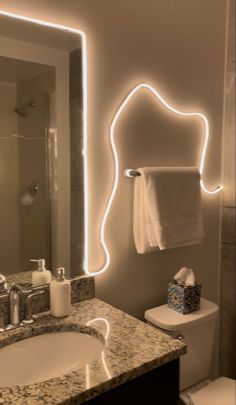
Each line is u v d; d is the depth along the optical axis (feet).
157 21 5.40
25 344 3.97
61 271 4.39
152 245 5.16
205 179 6.36
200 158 6.21
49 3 4.37
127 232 5.31
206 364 5.60
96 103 4.84
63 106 4.58
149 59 5.35
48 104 4.47
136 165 5.33
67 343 4.13
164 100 5.59
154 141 5.51
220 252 6.75
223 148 6.58
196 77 6.01
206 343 5.49
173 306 5.45
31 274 4.48
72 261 4.79
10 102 4.21
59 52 4.50
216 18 6.20
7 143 4.21
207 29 6.08
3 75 4.15
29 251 4.46
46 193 4.53
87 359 3.93
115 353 3.50
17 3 4.16
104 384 3.06
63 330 4.17
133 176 5.17
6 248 4.30
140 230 5.21
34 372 3.89
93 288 4.92
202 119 6.16
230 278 6.64
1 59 4.12
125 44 5.07
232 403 4.85
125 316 4.35
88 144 4.81
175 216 5.32
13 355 3.86
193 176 5.61
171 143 5.74
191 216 5.54
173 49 5.64
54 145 4.54
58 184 4.61
